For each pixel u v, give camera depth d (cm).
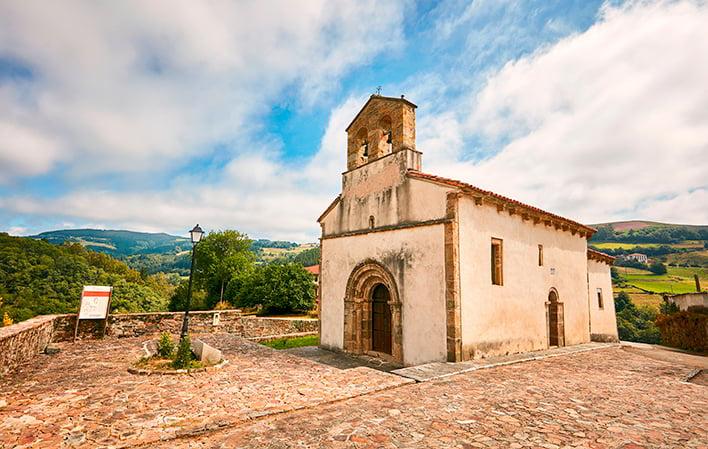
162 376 864
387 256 1303
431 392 746
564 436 520
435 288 1122
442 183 1146
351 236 1484
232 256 4938
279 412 611
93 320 1555
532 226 1459
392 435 515
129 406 637
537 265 1445
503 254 1277
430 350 1114
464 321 1083
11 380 832
